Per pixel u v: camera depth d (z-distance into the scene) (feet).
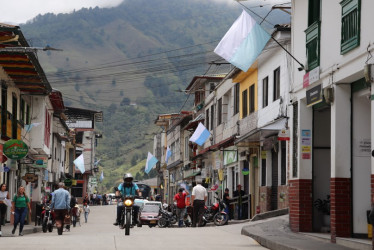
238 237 60.03
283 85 89.10
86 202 162.71
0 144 97.81
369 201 50.37
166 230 74.18
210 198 157.07
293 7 64.75
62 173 210.79
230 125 131.44
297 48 63.00
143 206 130.41
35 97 130.31
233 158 126.11
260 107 104.27
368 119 50.75
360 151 50.78
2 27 79.36
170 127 245.45
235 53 60.75
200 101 179.63
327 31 54.34
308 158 60.54
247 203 112.06
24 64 96.68
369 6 45.32
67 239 56.44
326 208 59.77
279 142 91.04
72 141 239.50
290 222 62.85
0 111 97.81
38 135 129.80
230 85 132.57
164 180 276.21
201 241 55.26
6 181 109.81
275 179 96.37
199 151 165.37
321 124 60.90
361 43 46.60
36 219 110.83
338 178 50.67
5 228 96.07
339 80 50.70
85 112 311.88
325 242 50.70
